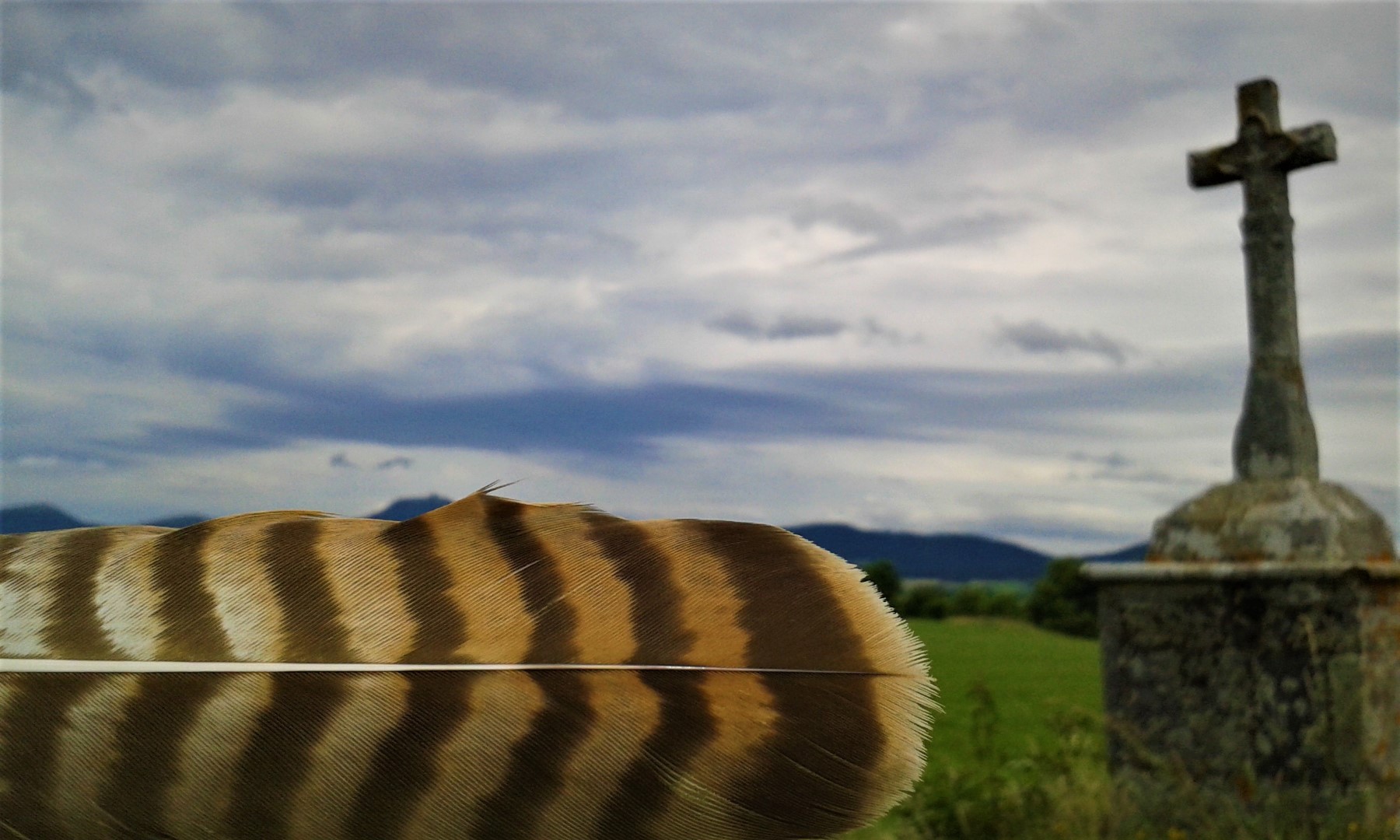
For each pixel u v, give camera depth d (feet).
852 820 2.44
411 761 2.53
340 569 2.76
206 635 2.61
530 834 2.48
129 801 2.44
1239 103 18.60
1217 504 17.37
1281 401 17.54
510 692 2.60
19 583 2.66
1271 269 17.98
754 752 2.48
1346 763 15.14
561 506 2.90
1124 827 16.30
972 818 15.66
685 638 2.63
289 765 2.52
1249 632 16.06
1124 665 17.34
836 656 2.54
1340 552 15.78
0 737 2.41
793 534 2.79
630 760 2.53
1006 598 109.81
